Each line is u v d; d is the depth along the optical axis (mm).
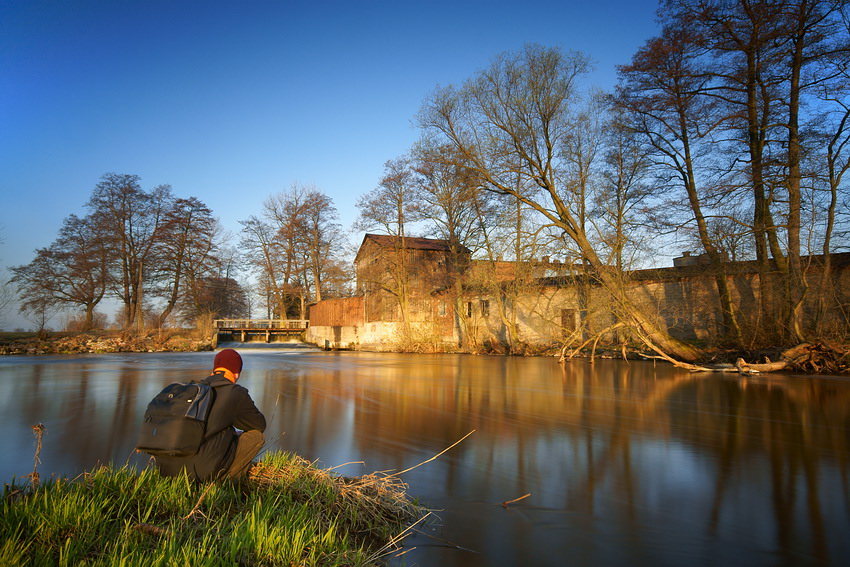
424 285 39812
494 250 27938
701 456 6441
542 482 5340
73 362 24594
